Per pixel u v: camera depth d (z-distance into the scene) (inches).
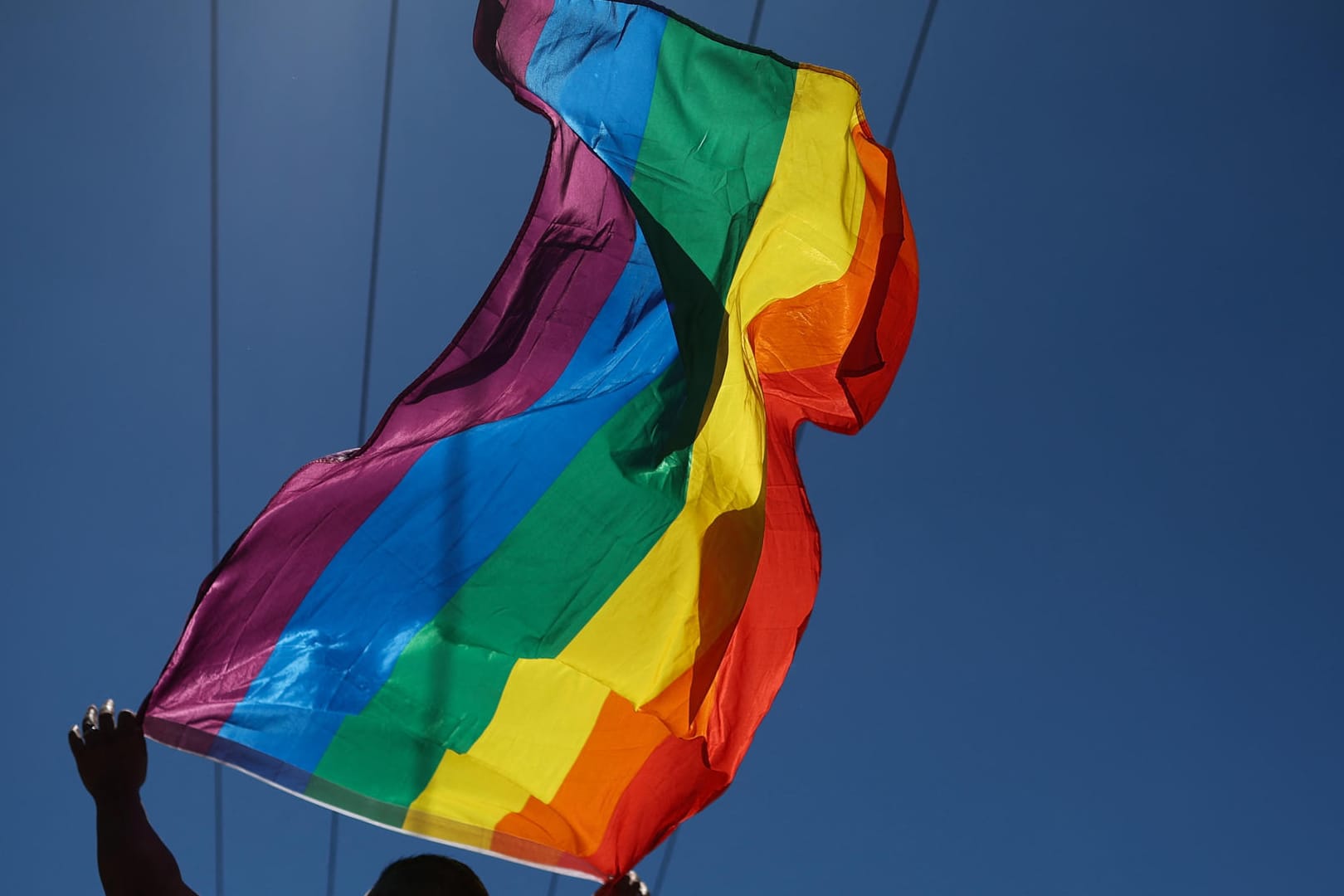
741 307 158.2
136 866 80.0
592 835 137.4
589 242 146.8
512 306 143.3
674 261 148.6
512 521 139.9
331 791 125.5
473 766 132.9
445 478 137.1
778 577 160.7
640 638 142.6
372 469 134.4
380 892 73.4
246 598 127.1
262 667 125.7
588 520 142.6
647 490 145.3
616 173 149.1
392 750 129.3
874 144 159.0
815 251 158.4
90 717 84.8
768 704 155.0
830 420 169.5
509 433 140.3
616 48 149.4
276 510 129.6
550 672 138.9
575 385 143.6
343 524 132.3
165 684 121.7
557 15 146.3
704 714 145.6
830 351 164.6
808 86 156.3
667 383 147.8
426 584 134.6
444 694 133.0
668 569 144.5
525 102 146.6
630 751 140.5
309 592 129.3
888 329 158.1
